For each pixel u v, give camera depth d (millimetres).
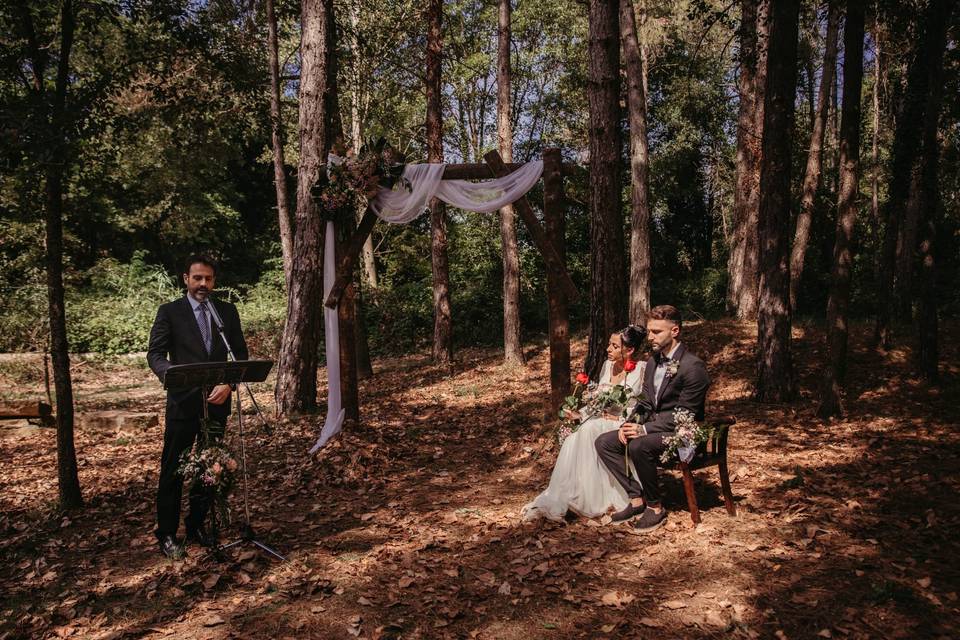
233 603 3809
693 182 25859
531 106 25844
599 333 7992
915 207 13430
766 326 9242
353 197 7363
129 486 6465
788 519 4707
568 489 4949
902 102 11320
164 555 4547
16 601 3979
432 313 20703
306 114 8727
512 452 7273
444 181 7465
